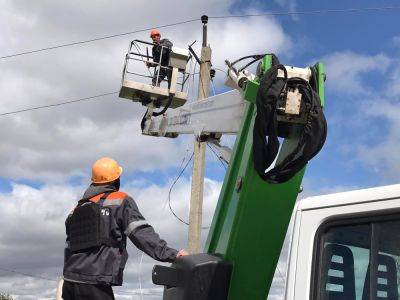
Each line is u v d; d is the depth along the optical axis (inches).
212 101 182.1
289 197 115.3
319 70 110.8
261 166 107.6
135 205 146.5
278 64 107.0
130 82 316.8
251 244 114.6
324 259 110.0
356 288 103.7
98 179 151.7
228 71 132.7
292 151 109.1
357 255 105.1
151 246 136.8
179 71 345.1
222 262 111.0
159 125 273.9
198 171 455.8
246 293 113.5
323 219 112.2
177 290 110.1
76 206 150.3
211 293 108.4
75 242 145.5
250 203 114.7
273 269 115.1
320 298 108.0
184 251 135.0
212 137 191.3
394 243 100.2
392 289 98.7
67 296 146.3
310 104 104.3
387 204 103.0
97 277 141.9
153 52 355.3
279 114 106.4
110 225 143.6
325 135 104.5
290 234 117.6
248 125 123.0
